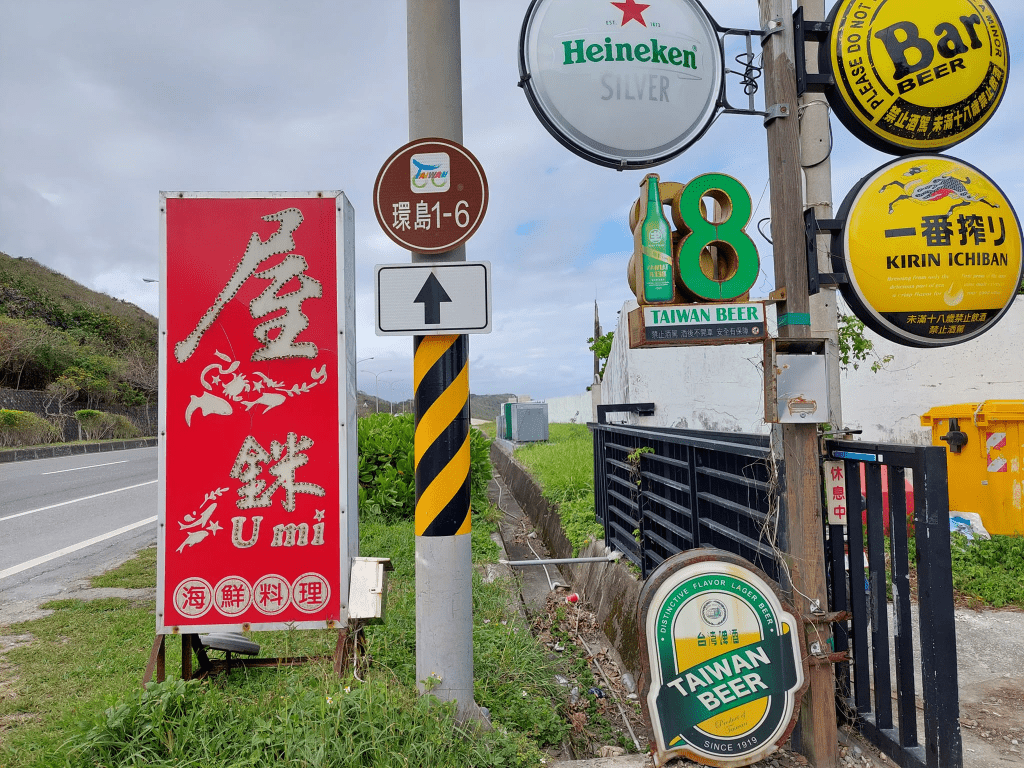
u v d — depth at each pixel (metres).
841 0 3.21
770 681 2.87
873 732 3.06
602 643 5.39
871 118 3.19
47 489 13.23
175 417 3.50
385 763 2.55
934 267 3.03
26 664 3.99
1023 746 3.06
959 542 5.68
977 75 3.22
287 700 2.96
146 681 3.32
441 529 3.23
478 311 3.22
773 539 3.17
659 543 5.03
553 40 3.33
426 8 3.32
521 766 2.89
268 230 3.56
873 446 2.93
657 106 3.35
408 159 3.23
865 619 3.11
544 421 19.75
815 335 4.18
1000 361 8.01
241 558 3.50
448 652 3.21
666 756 2.83
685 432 4.95
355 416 3.85
